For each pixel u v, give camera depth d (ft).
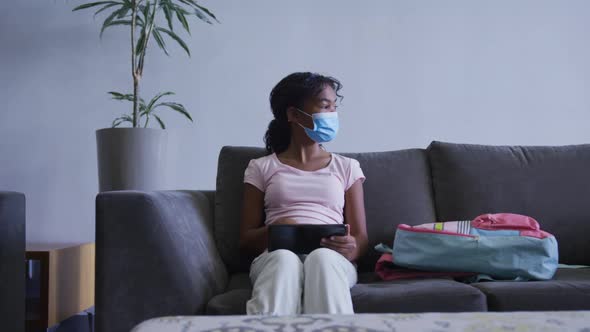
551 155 6.43
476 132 9.07
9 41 8.98
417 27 9.16
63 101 8.96
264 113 9.02
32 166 8.88
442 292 4.28
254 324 1.94
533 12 9.20
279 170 5.74
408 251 5.24
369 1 9.18
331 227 4.77
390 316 2.04
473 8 9.20
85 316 8.21
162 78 9.02
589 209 6.10
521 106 9.12
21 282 5.30
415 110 9.07
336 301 3.90
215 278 4.85
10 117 8.93
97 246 4.14
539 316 2.00
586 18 9.19
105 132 7.50
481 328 1.84
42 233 8.82
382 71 9.10
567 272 5.44
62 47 9.00
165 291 4.11
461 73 9.14
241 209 6.01
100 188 7.60
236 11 9.12
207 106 9.03
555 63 9.18
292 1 9.14
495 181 6.22
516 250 4.97
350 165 5.84
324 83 5.94
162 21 9.09
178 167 8.96
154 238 4.14
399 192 6.19
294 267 4.12
